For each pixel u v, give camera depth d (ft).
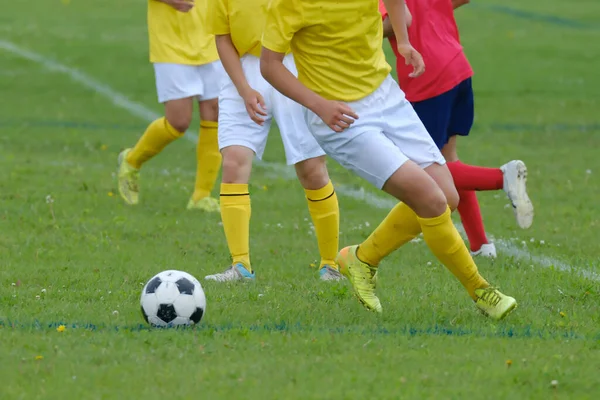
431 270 74.23
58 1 309.22
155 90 183.93
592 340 53.67
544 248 82.74
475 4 310.24
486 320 58.54
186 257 78.33
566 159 129.90
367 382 45.47
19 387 44.65
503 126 155.02
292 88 54.75
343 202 104.78
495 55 223.92
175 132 97.04
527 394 44.50
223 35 71.15
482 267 75.36
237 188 71.67
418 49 75.36
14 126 149.07
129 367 47.42
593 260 77.46
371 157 55.42
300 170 72.38
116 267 73.67
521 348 51.75
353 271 61.31
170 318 55.26
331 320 57.98
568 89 186.70
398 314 59.72
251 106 68.44
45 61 209.15
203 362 48.57
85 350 50.19
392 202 105.70
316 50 55.16
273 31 54.29
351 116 54.44
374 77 56.18
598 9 302.25
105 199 101.91
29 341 51.78
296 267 75.51
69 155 128.98
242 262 70.95
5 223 88.69
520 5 310.45
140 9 294.05
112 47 227.81
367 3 54.49
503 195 108.47
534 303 63.26
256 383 45.19
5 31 247.91
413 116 57.67
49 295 64.03
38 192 103.65
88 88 183.73
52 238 83.25
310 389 44.52
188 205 99.45
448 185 57.98
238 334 53.62
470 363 48.75
